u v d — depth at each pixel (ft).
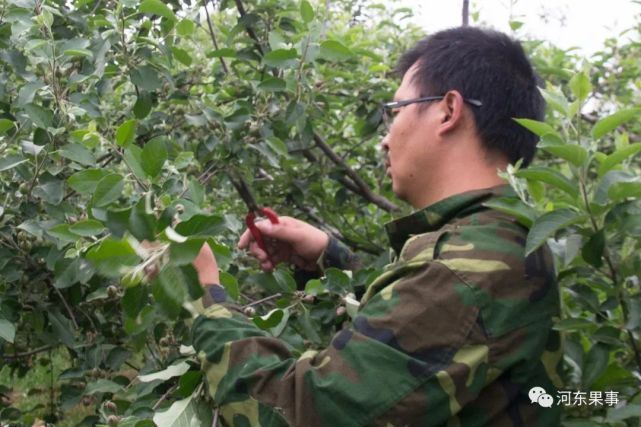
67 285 5.71
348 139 10.41
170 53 6.93
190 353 4.97
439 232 4.39
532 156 4.99
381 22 10.61
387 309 4.11
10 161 6.07
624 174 4.80
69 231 4.91
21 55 6.54
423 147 4.81
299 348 5.44
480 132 4.73
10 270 6.29
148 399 5.24
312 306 6.00
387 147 5.13
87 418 6.41
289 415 4.05
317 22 7.34
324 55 7.27
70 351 7.37
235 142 7.47
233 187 9.94
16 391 11.57
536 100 4.99
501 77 4.76
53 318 6.57
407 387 3.94
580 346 5.20
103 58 6.58
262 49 8.30
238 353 4.23
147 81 6.88
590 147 4.78
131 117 7.72
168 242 3.96
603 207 4.68
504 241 4.31
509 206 4.42
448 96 4.72
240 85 8.48
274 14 8.41
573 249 4.76
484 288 4.09
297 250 6.14
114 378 6.39
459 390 3.96
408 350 4.00
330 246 6.14
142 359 6.93
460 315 4.04
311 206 10.31
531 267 4.29
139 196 5.40
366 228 10.31
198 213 4.18
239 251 7.71
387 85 9.18
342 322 6.00
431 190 4.86
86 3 7.62
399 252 4.94
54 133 5.95
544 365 4.41
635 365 5.45
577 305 5.37
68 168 6.59
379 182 10.43
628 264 4.97
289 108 7.47
